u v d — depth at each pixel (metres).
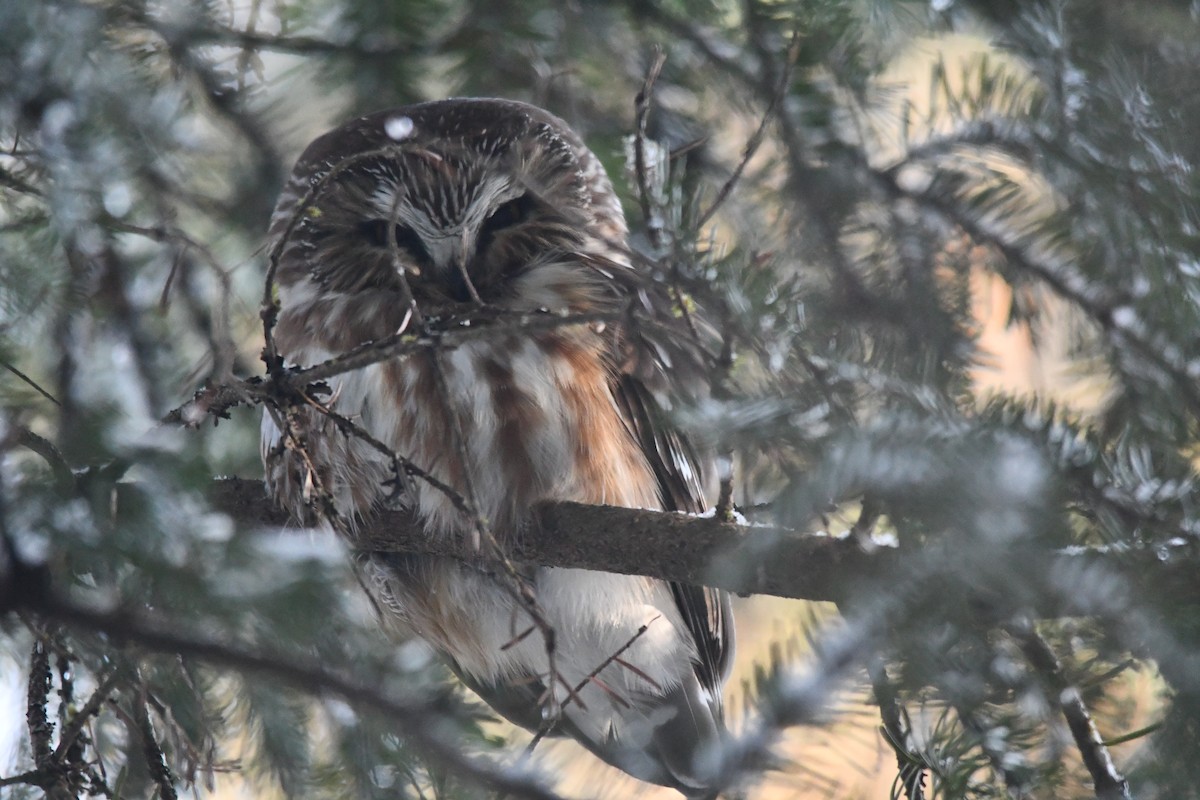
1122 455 4.98
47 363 7.27
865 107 7.58
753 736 5.03
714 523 6.63
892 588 4.66
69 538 4.82
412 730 5.41
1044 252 6.93
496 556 5.39
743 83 7.87
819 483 4.50
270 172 8.83
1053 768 5.55
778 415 4.81
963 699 5.08
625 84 8.71
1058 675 5.59
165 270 8.45
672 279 5.06
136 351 8.17
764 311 5.00
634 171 5.34
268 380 5.48
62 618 5.26
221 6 7.91
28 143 5.96
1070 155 6.25
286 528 7.06
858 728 5.61
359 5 7.96
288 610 4.92
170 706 5.95
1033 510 4.45
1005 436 4.60
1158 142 6.16
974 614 4.77
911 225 7.05
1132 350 6.39
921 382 5.00
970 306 6.75
